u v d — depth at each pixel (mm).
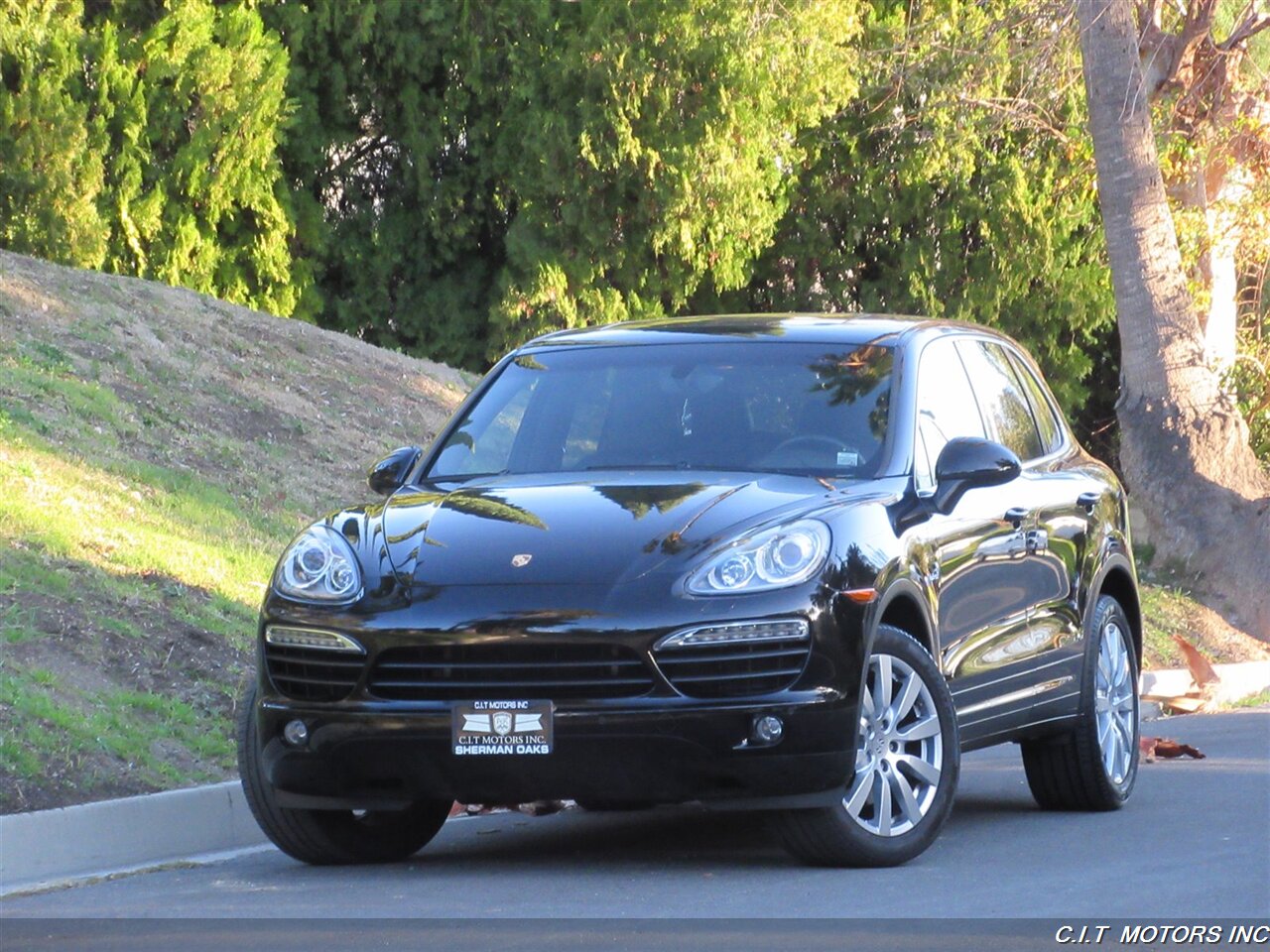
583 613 11359
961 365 15094
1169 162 42438
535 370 14734
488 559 11859
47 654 16516
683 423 13750
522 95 46906
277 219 45188
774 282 53656
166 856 13992
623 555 11711
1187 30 42406
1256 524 34281
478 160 48906
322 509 26578
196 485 24812
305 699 11977
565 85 46688
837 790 11602
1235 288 44906
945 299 53031
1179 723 23188
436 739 11484
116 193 42594
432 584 11781
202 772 15430
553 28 47719
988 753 20594
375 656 11641
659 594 11406
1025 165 51906
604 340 14898
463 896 11586
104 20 44594
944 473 13156
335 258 48688
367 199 49188
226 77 43875
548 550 11836
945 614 12984
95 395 26938
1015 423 15609
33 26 41750
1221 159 43406
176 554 20625
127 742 15250
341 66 47250
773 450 13430
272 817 12812
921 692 12352
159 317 32438
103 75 42500
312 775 11953
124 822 13742
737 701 11289
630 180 47062
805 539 11805
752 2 45156
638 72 45562
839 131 51875
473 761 11445
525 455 13930
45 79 41250
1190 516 34750
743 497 12359
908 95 50188
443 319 49250
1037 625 14469
